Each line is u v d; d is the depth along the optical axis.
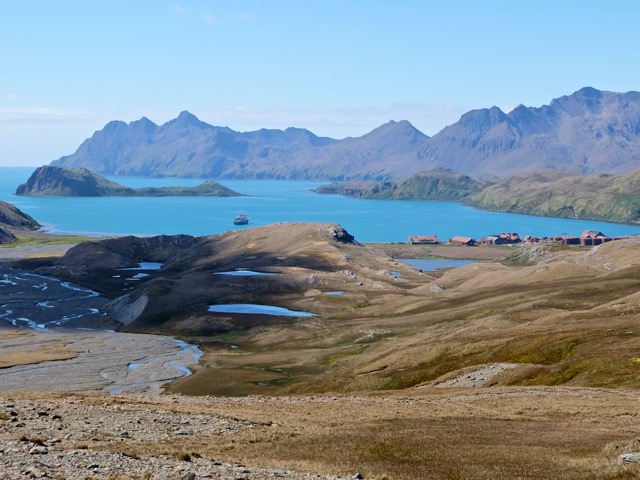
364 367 132.62
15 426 50.47
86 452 40.72
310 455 45.78
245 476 36.44
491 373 101.62
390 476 38.84
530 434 53.12
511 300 190.00
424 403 75.50
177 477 35.25
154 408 64.56
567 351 106.62
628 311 141.25
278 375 146.88
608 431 53.53
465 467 41.66
